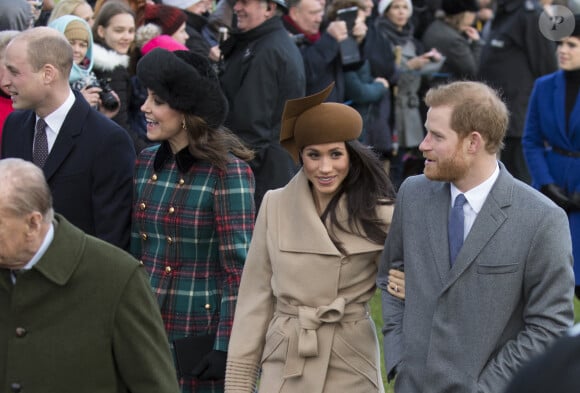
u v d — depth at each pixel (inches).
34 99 601.9
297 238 541.3
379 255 541.0
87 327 425.1
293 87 907.4
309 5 1065.5
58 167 604.4
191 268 582.2
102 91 815.7
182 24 976.3
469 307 474.0
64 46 605.6
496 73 1259.8
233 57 916.0
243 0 896.3
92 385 428.5
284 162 909.2
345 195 545.3
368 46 1112.8
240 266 574.6
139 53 906.7
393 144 1188.5
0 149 642.8
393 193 550.0
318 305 535.5
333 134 531.2
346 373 534.3
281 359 536.7
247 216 576.7
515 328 480.4
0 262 414.9
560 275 468.8
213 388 587.2
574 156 850.1
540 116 866.1
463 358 472.4
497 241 473.1
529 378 249.3
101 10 866.8
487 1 1561.3
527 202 476.4
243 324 552.1
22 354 422.9
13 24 837.8
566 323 467.5
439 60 1235.2
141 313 432.8
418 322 486.9
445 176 481.4
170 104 569.0
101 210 604.1
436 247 487.2
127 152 612.1
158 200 586.6
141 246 599.5
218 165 576.7
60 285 420.2
